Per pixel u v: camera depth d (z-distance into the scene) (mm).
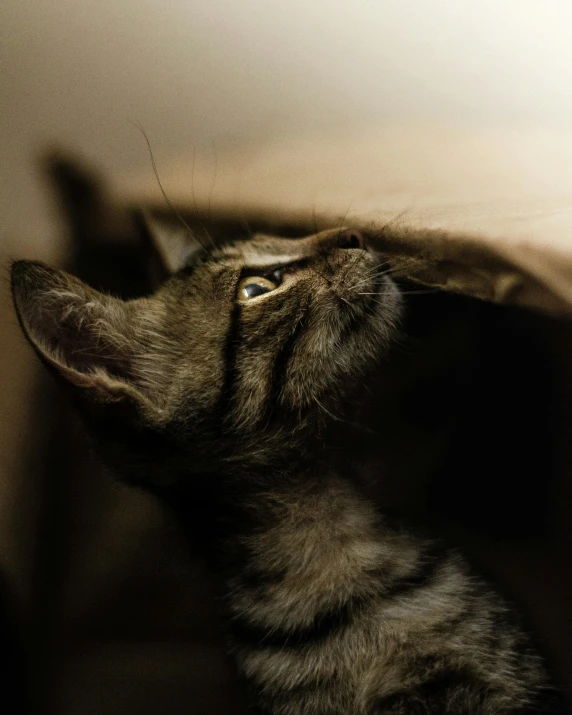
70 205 413
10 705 396
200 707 400
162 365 401
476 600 398
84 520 406
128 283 417
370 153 413
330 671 395
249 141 417
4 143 408
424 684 389
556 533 397
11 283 377
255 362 400
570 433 396
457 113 412
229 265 410
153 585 406
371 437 410
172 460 397
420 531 407
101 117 412
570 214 391
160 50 411
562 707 386
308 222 414
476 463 405
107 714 398
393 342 407
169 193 417
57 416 406
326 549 405
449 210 400
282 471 406
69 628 403
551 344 392
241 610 405
